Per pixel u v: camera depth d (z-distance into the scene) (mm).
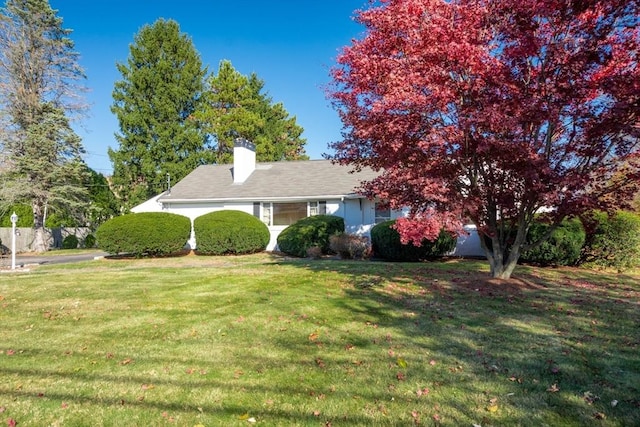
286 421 2873
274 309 6035
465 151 6336
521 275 9000
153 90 29391
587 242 10375
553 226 7734
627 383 3412
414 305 6230
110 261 14625
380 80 6297
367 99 6684
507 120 5441
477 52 5598
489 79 5953
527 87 6328
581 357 4016
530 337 4660
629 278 8945
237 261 14195
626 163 6617
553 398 3164
